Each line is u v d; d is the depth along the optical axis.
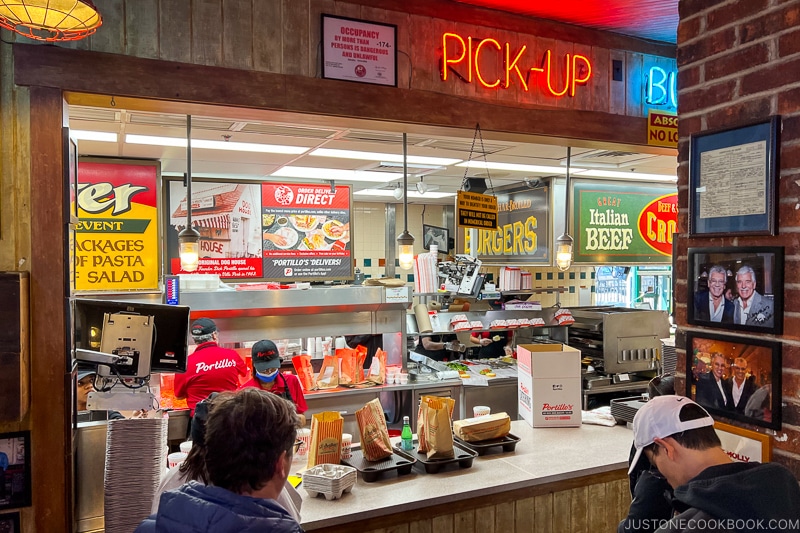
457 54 3.25
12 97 2.38
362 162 5.21
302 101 2.89
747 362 1.93
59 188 2.43
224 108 2.81
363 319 5.11
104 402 2.50
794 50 1.82
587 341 5.85
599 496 2.90
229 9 2.77
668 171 5.94
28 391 2.35
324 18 2.94
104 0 2.55
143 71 2.59
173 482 1.81
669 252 6.86
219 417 1.39
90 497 2.62
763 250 1.88
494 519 2.65
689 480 1.52
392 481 2.64
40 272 2.38
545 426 3.44
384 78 3.08
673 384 2.54
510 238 6.92
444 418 2.77
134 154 4.69
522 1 3.20
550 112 3.49
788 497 1.37
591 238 6.43
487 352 6.54
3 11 1.93
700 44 2.14
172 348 2.64
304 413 4.24
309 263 6.05
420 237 9.25
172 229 5.52
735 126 1.97
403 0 3.13
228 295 4.56
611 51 3.71
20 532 2.37
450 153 4.84
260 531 1.24
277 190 5.91
